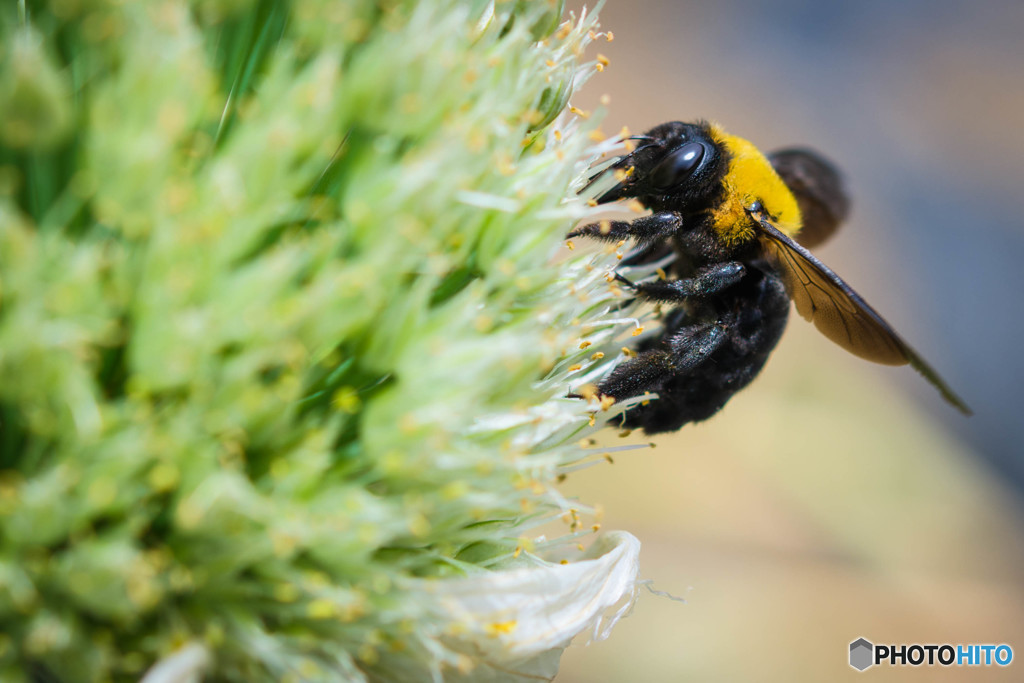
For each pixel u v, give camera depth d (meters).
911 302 0.44
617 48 0.51
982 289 0.45
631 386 0.18
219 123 0.16
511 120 0.16
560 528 0.23
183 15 0.15
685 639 0.28
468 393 0.16
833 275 0.18
